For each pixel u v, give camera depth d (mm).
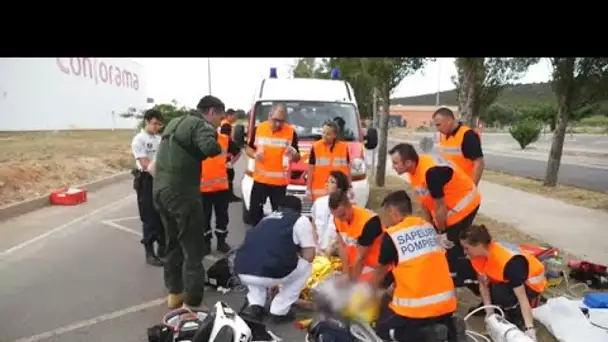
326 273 5105
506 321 4152
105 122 31234
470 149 5215
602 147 30453
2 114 21297
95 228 8375
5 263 6379
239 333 3682
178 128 4617
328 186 4723
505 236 7512
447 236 4770
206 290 5457
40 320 4672
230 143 8172
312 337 4082
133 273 6035
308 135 8211
